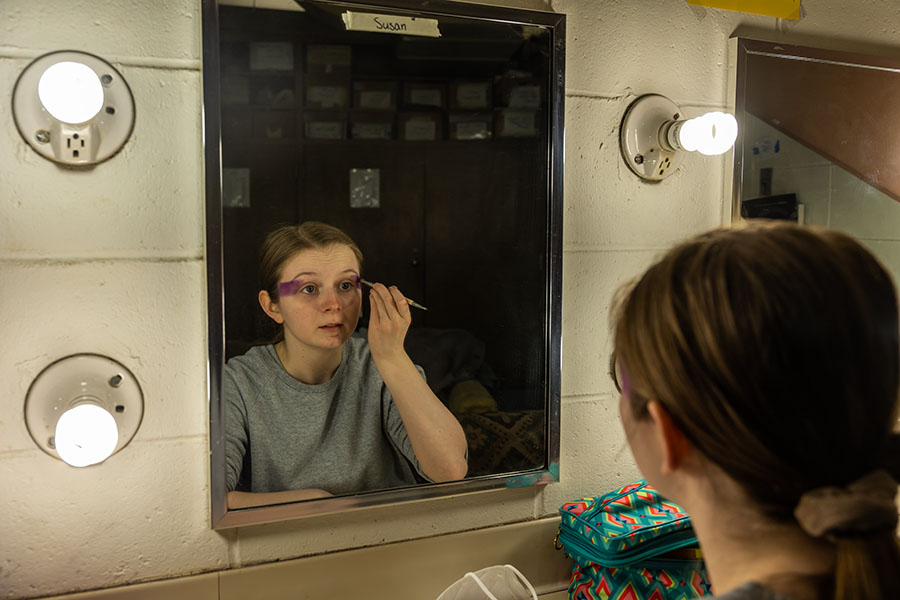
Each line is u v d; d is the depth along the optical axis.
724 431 0.42
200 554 0.97
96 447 0.85
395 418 1.03
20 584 0.90
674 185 1.17
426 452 1.04
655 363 0.45
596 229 1.13
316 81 0.95
